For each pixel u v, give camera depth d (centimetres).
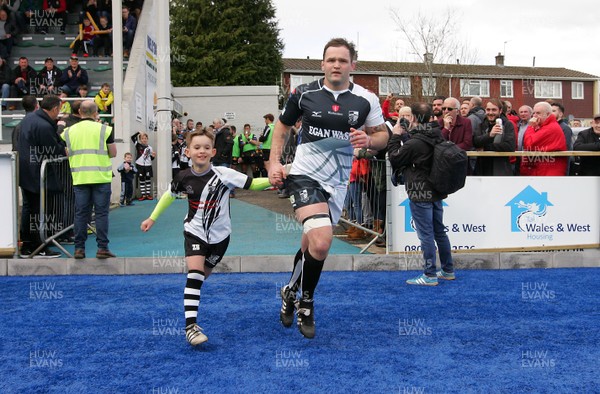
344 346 424
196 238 436
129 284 655
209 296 591
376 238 773
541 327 475
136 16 1808
